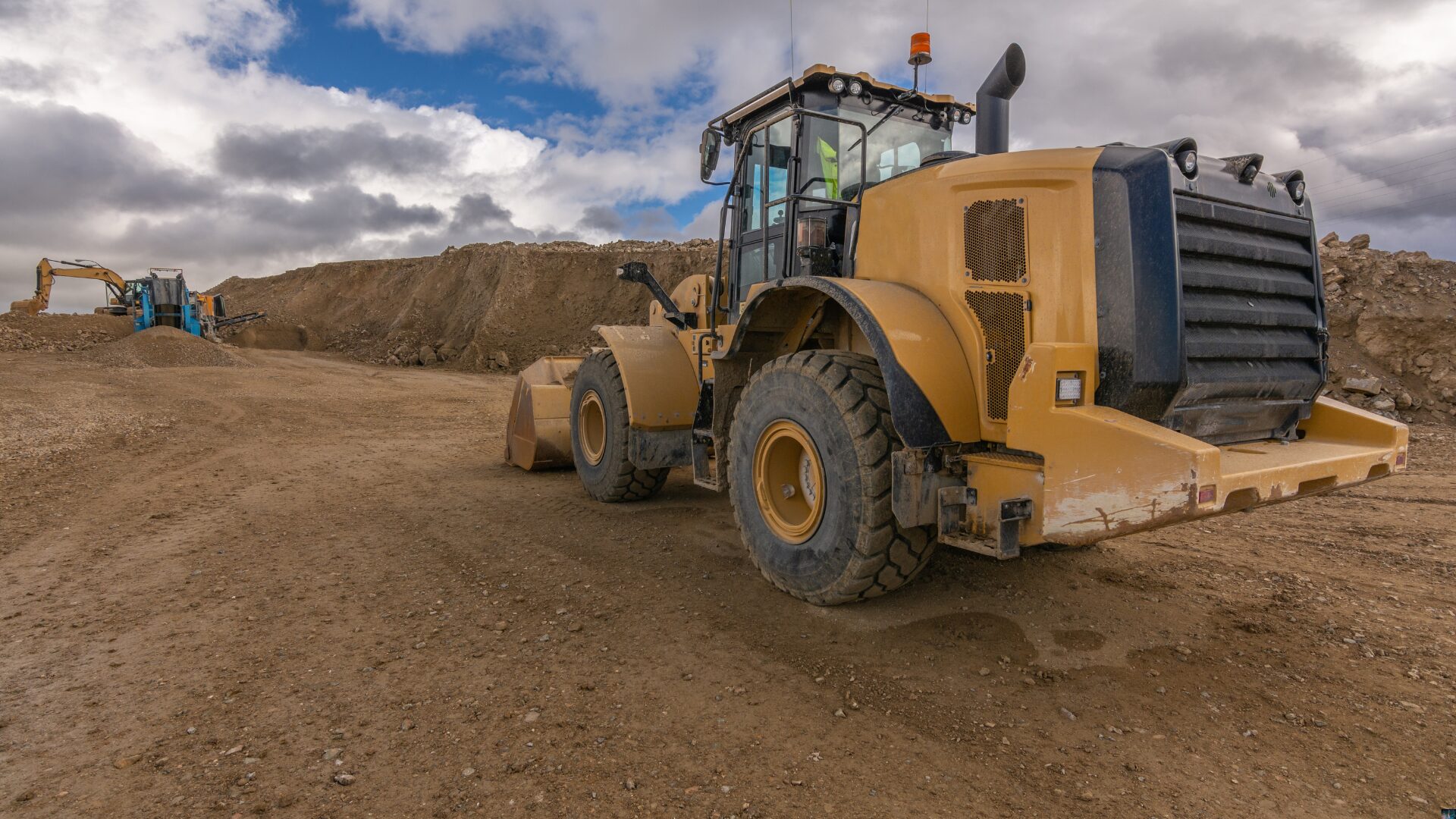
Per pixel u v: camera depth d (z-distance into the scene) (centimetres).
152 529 551
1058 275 327
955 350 355
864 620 372
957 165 366
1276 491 302
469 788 238
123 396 1612
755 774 247
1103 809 230
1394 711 285
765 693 301
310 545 510
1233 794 237
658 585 427
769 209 525
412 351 3219
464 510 611
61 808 228
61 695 298
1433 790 238
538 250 3444
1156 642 347
